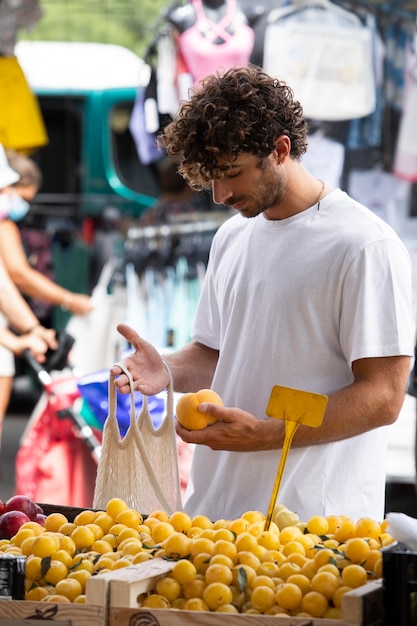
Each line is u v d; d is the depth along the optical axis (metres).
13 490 11.84
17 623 3.34
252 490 4.62
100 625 3.28
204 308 5.18
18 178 9.67
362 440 4.59
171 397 4.75
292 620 3.18
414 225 9.47
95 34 16.11
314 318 4.52
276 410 3.92
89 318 9.52
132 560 3.62
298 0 9.09
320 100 9.06
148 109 10.20
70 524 4.07
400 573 3.16
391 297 4.40
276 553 3.61
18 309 8.70
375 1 9.05
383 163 9.35
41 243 13.53
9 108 11.06
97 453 7.61
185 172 4.32
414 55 9.11
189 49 9.45
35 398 17.64
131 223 14.47
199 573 3.53
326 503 4.51
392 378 4.39
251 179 4.28
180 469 7.07
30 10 10.87
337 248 4.47
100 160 16.12
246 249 4.76
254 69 4.35
